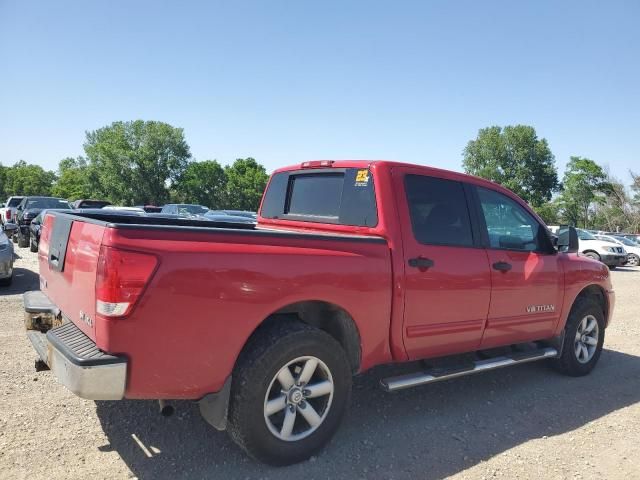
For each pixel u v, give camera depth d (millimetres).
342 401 3477
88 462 3227
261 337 3184
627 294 12602
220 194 86625
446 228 4203
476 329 4359
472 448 3711
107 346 2686
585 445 3842
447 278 4055
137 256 2709
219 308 2938
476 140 82750
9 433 3527
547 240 5094
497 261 4477
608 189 69375
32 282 10125
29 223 17953
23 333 6027
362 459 3451
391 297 3742
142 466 3217
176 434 3664
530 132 79438
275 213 5016
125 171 85375
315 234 3398
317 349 3307
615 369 5941
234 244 3029
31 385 4410
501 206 4754
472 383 5188
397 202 3936
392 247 3781
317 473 3234
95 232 2867
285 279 3168
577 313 5391
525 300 4754
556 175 80438
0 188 120562
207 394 3041
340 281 3426
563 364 5441
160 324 2777
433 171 4281
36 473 3053
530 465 3486
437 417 4258
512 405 4625
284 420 3242
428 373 4055
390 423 4086
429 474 3305
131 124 86375
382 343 3752
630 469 3480
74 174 102125
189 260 2846
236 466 3266
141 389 2797
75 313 3109
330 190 4398
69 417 3842
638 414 4520
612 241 22703
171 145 86750
